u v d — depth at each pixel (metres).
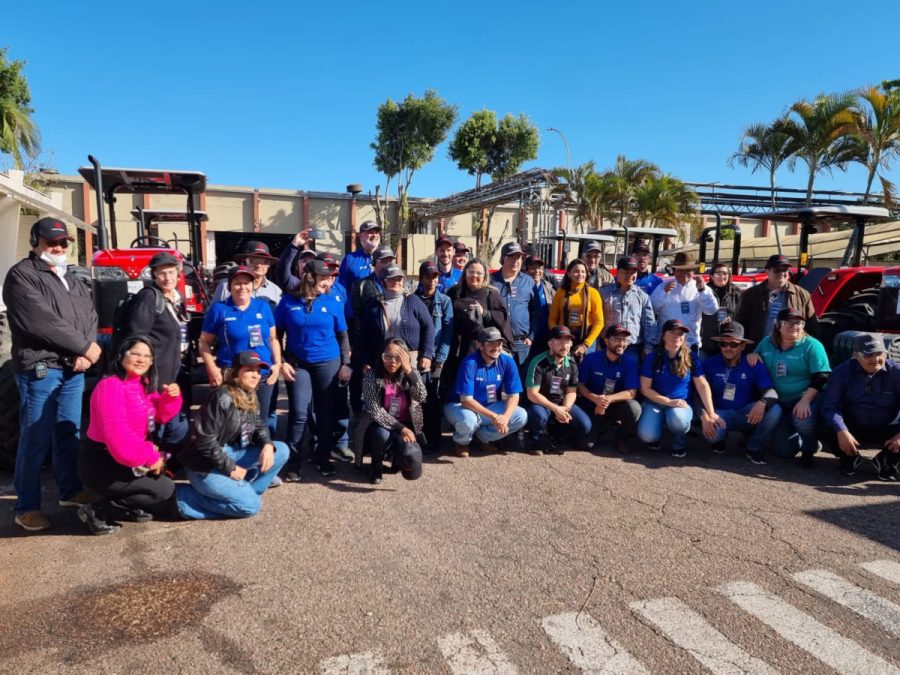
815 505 4.18
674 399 5.25
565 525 3.79
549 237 11.92
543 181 19.33
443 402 5.55
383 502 4.14
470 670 2.39
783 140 17.45
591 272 6.66
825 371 5.01
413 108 27.50
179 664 2.40
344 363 4.87
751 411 5.06
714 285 7.45
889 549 3.51
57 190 23.39
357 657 2.46
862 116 15.96
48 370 3.60
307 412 4.84
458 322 5.26
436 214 26.83
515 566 3.24
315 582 3.05
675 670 2.40
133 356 3.45
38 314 3.48
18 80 18.16
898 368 4.70
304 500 4.17
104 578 3.07
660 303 6.50
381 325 5.00
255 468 4.03
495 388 5.12
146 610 2.78
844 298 6.77
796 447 5.12
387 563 3.26
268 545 3.47
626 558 3.35
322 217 28.81
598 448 5.54
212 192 27.19
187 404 4.96
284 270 5.98
